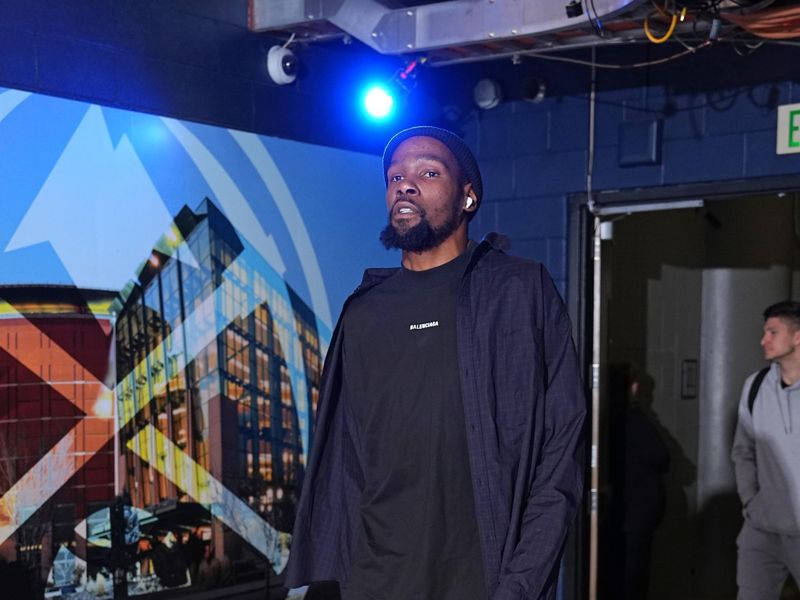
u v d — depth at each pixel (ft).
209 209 11.91
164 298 11.30
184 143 11.64
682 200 13.99
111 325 10.71
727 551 19.40
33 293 10.00
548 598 6.45
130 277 10.94
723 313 19.53
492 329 6.66
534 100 15.12
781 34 10.74
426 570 6.51
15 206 9.86
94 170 10.60
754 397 14.98
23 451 9.92
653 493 16.05
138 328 11.00
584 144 14.83
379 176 14.51
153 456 11.11
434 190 6.81
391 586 6.61
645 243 17.94
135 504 10.91
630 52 14.32
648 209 14.28
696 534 19.62
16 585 9.85
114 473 10.71
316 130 13.56
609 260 15.43
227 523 11.96
